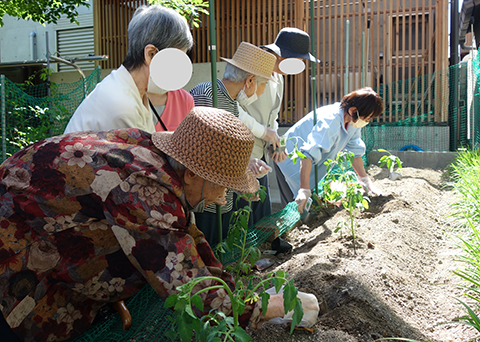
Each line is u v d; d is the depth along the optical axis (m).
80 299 1.58
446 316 2.31
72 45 11.18
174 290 1.34
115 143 1.46
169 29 1.91
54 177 1.38
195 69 9.17
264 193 2.62
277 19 9.31
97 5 10.03
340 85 9.02
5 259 1.39
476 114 7.35
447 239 3.60
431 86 8.96
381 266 2.70
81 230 1.42
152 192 1.38
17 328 1.42
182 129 1.44
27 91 8.90
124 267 1.52
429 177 6.17
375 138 8.94
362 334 1.94
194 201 1.55
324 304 2.14
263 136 3.24
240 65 2.88
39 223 1.40
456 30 9.28
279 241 3.38
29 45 11.45
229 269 2.53
